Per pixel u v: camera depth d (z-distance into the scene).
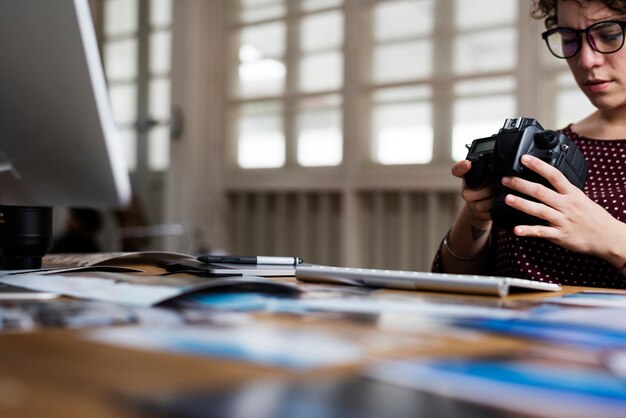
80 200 0.84
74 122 0.75
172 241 3.70
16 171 0.85
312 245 3.46
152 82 3.80
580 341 0.44
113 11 3.87
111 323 0.49
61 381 0.32
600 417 0.27
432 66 3.01
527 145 0.91
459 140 2.93
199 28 3.69
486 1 2.85
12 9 0.72
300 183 3.42
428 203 3.00
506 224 0.93
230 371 0.34
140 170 3.82
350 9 3.22
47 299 0.61
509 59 2.80
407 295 0.69
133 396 0.29
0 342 0.42
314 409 0.27
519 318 0.54
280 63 3.54
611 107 1.13
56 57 0.72
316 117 3.42
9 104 0.79
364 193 3.22
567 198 0.89
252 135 3.67
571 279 1.11
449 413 0.27
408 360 0.37
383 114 3.17
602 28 1.07
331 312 0.55
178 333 0.45
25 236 0.90
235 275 0.83
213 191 3.74
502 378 0.33
